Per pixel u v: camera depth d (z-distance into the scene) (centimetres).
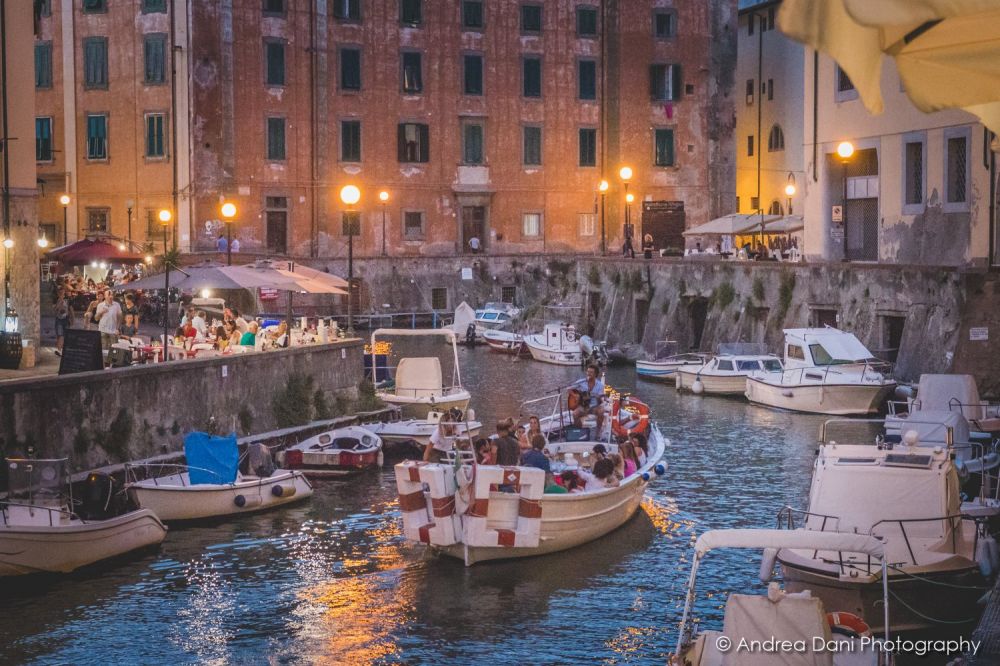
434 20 7362
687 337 5375
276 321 4731
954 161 4094
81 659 1758
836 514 1827
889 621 1689
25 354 3378
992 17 579
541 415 3984
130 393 2662
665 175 7725
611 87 7650
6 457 2341
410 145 7331
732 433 3594
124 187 6869
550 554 2233
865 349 4006
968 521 1939
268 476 2648
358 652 1786
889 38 586
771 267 4750
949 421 2628
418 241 7381
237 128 6900
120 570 2167
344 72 7169
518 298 7319
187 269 3541
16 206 3584
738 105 8431
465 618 1920
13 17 3562
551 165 7606
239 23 6881
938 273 3850
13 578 2064
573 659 1747
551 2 7562
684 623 1431
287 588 2075
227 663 1748
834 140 4712
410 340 6650
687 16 7719
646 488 2819
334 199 7169
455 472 2159
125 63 6850
